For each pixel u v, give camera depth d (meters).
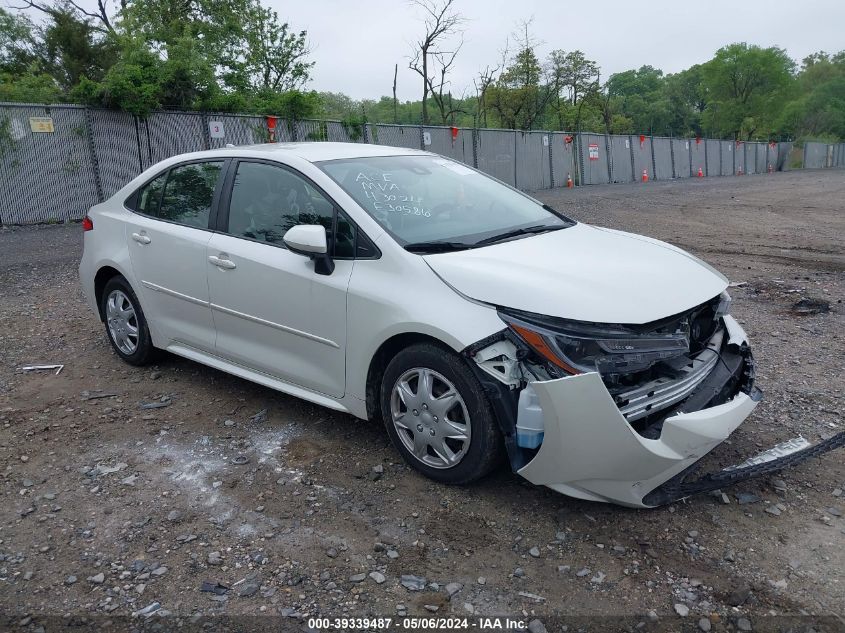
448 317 3.25
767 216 16.73
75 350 5.75
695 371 3.42
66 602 2.75
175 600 2.76
